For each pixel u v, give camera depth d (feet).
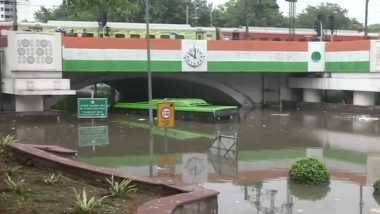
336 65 161.38
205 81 171.83
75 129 114.21
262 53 159.84
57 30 161.89
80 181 31.32
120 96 196.85
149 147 89.51
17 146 36.45
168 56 149.38
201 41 152.97
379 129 118.01
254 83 181.47
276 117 146.61
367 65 150.20
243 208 45.42
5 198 23.22
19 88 125.59
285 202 48.16
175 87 188.55
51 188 27.37
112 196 27.20
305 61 163.84
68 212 22.26
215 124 128.47
